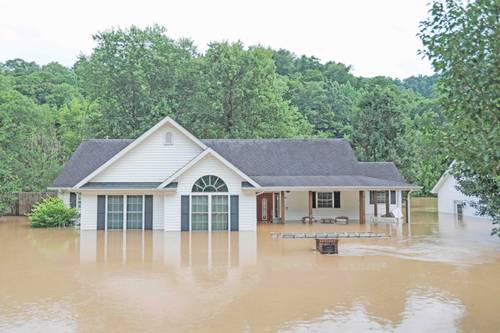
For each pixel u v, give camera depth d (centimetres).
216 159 2217
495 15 485
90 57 3884
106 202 2303
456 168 563
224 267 1275
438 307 863
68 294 976
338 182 2527
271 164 2755
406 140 4175
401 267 1269
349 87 6612
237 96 3669
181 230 2200
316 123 5653
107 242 1812
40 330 737
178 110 3775
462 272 1198
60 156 3853
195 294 967
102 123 3638
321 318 794
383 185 2486
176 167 2372
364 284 1060
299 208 2814
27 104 3241
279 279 1116
